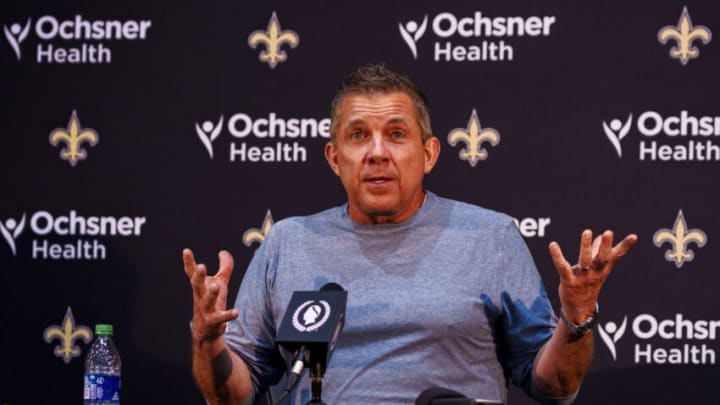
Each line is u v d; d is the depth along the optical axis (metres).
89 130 4.46
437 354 3.17
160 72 4.46
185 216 4.39
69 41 4.51
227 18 4.45
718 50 4.18
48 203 4.45
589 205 4.19
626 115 4.20
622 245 2.61
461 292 3.21
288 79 4.41
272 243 3.48
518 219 4.22
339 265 3.33
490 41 4.30
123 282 4.39
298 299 2.58
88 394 3.28
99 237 4.42
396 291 3.22
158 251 4.39
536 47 4.27
